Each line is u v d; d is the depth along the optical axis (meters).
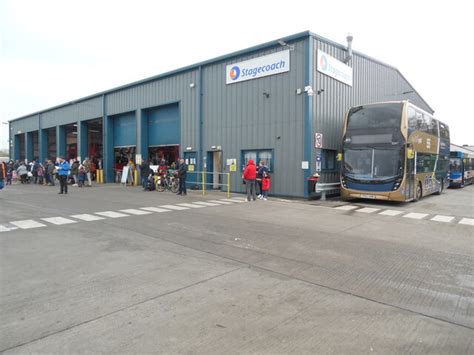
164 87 22.20
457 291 4.60
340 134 17.47
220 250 6.50
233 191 18.20
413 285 4.80
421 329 3.51
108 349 3.07
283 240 7.37
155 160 23.98
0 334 3.33
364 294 4.45
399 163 13.66
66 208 12.02
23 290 4.48
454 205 14.14
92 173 28.94
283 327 3.51
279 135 16.12
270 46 16.30
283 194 16.03
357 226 9.16
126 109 25.34
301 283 4.82
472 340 3.30
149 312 3.84
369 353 3.04
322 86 15.97
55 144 37.91
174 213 10.95
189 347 3.11
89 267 5.45
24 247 6.66
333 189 16.22
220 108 18.77
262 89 16.78
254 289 4.57
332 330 3.46
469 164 28.91
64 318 3.68
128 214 10.70
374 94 21.16
